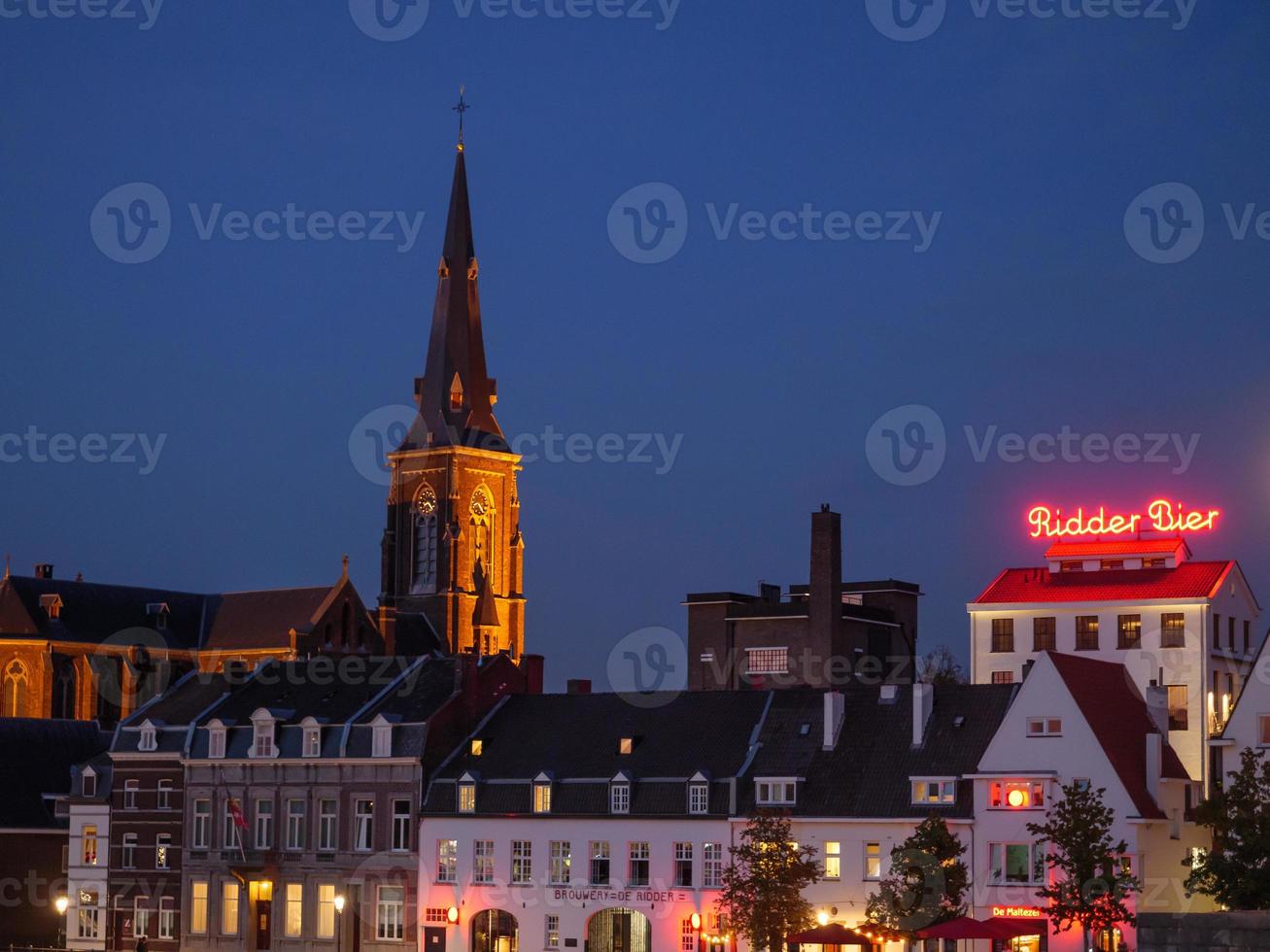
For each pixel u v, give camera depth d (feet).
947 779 346.33
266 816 413.59
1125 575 449.89
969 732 354.74
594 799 374.84
